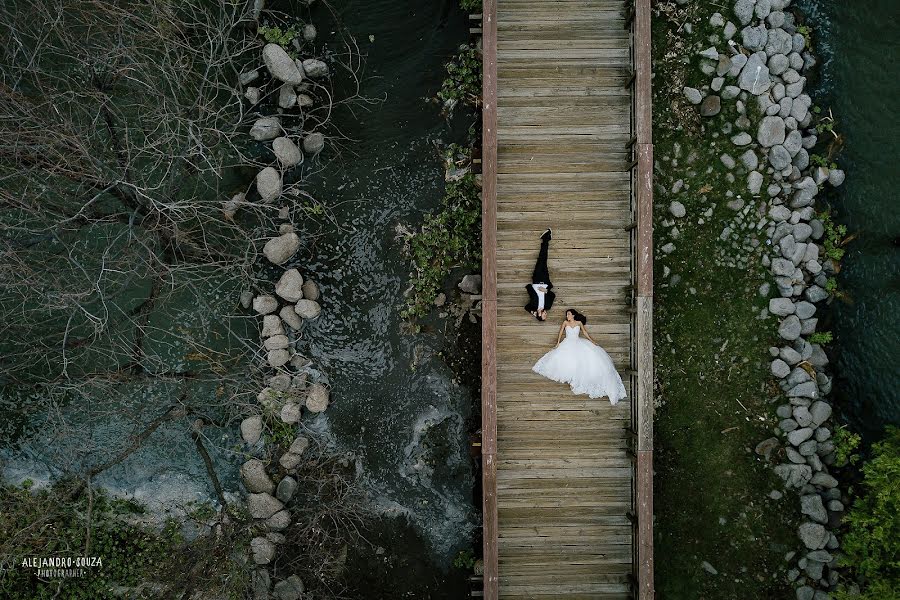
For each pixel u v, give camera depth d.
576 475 9.12
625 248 9.00
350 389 10.66
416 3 10.49
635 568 8.86
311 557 10.43
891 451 8.90
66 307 8.81
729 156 10.04
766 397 10.05
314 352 10.62
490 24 8.28
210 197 10.42
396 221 10.56
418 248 10.46
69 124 8.62
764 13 9.96
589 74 9.05
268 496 10.30
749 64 9.90
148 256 10.02
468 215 10.41
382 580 10.49
